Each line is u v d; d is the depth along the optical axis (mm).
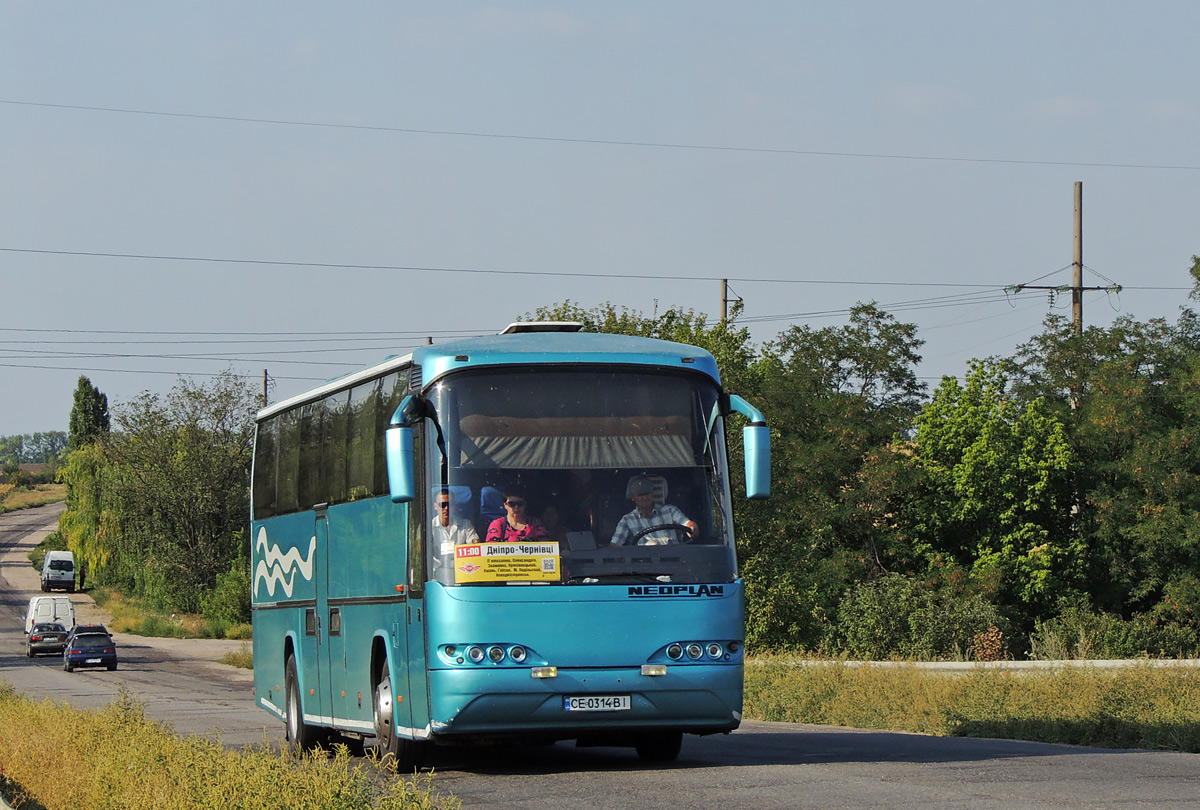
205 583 173375
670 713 21125
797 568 87250
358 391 26172
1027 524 92375
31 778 24203
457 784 21781
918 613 79500
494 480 21328
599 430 21828
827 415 102750
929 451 97500
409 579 22109
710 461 22203
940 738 31641
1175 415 93812
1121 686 37469
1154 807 17094
